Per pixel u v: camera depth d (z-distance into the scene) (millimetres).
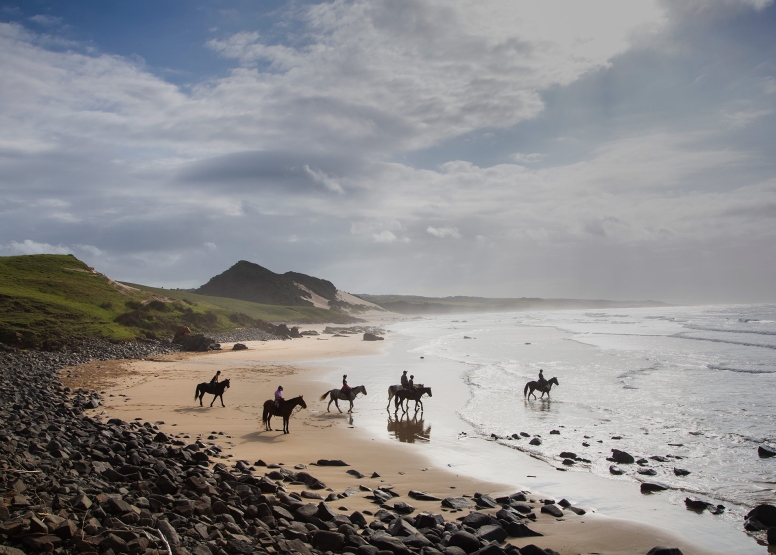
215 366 49781
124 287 97688
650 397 29781
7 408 23453
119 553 8031
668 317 170500
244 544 9336
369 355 60688
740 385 32844
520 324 149750
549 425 24203
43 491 10273
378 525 11500
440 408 28984
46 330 62562
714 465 17516
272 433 23125
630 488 15500
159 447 17766
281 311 186750
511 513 12812
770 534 11500
